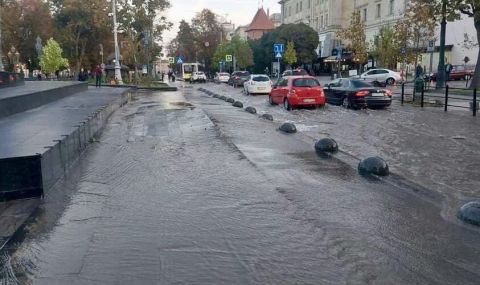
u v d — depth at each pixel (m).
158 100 25.83
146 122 15.12
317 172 8.27
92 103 17.30
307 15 84.62
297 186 7.29
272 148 10.61
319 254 4.65
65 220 5.54
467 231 5.39
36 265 4.29
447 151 10.96
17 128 9.68
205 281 4.00
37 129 9.45
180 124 14.51
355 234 5.23
